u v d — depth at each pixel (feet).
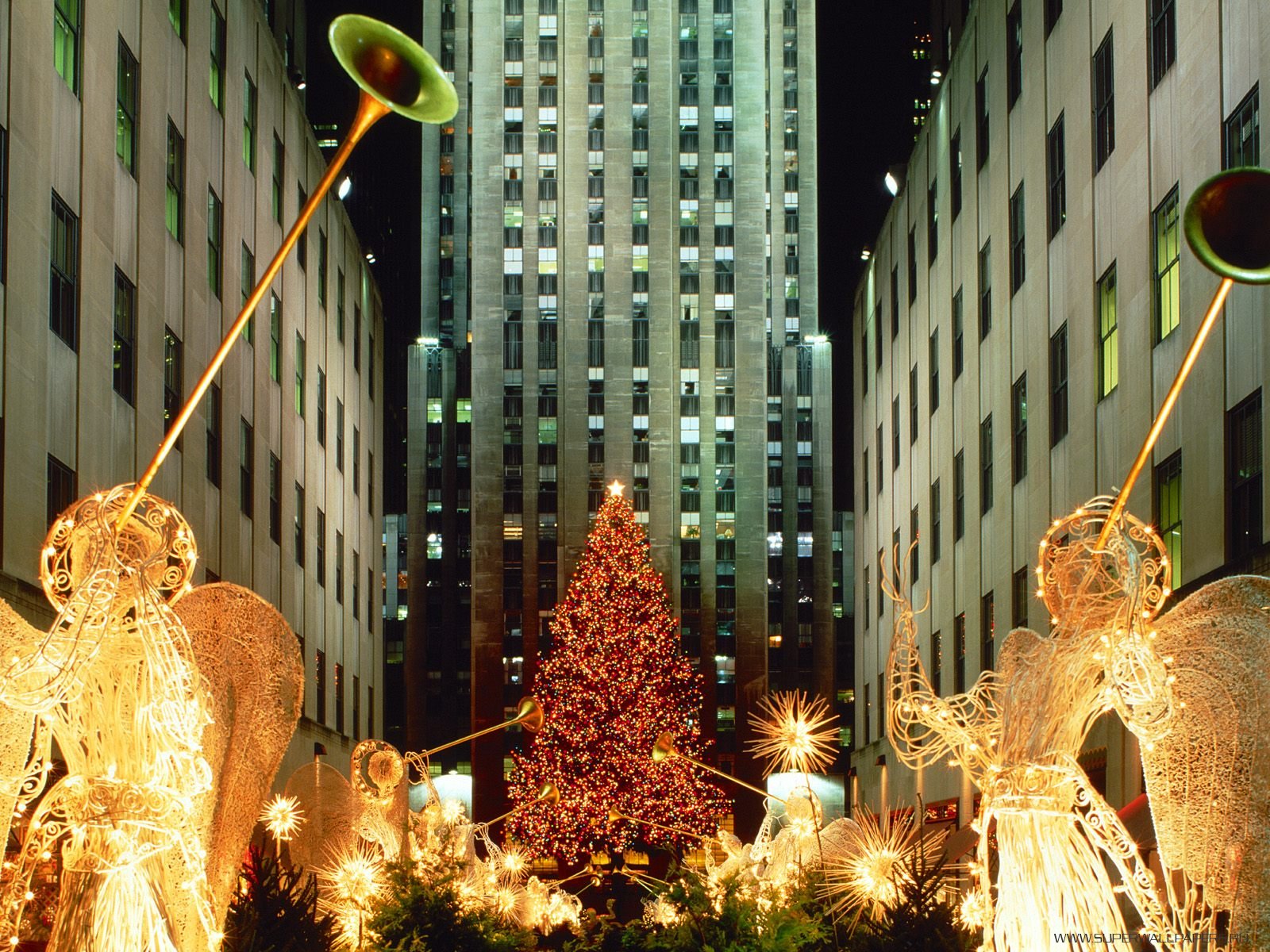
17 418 73.56
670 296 285.84
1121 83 87.30
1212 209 20.80
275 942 39.27
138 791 24.77
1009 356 113.50
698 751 189.06
